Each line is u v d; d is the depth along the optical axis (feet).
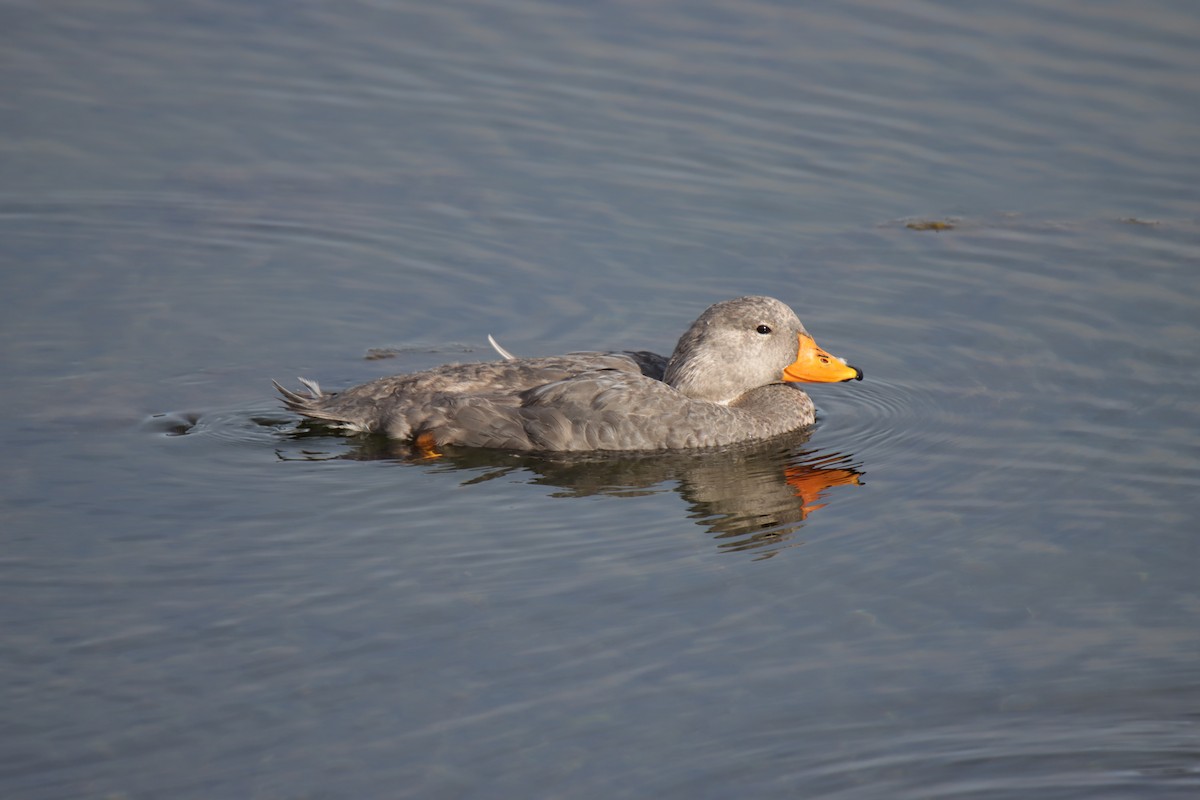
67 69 77.56
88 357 53.26
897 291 58.90
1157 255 60.34
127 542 39.70
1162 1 80.02
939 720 31.86
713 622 36.06
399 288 60.03
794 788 29.71
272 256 62.44
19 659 33.81
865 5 82.33
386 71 77.56
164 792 29.35
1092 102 71.51
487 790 29.53
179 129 72.08
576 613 36.42
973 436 47.70
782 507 43.11
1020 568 38.83
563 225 64.49
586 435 46.78
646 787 29.71
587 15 82.89
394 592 37.35
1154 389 50.03
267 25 82.53
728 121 72.08
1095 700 32.53
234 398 50.70
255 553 39.32
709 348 49.96
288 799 29.14
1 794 29.19
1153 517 41.47
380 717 31.86
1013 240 62.28
